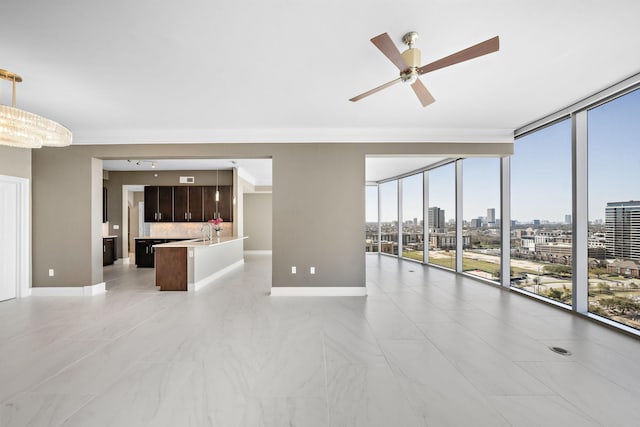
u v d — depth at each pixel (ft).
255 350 8.68
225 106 11.82
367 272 21.13
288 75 9.27
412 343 9.17
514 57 8.20
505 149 14.92
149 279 19.11
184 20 6.61
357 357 8.26
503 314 11.85
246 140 15.07
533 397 6.43
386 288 16.35
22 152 14.66
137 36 7.19
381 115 12.96
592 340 9.32
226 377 7.22
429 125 14.29
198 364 7.84
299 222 15.19
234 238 22.61
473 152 14.94
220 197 26.09
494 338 9.51
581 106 11.15
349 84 9.91
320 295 15.06
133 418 5.75
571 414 5.86
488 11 6.35
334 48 7.80
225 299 14.26
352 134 15.05
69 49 7.70
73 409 6.01
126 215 26.96
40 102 11.21
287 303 13.52
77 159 15.20
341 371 7.52
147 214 26.25
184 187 26.21
